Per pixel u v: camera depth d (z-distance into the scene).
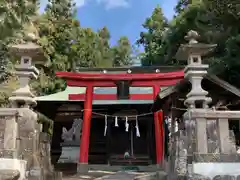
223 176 6.72
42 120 15.74
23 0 14.84
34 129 8.00
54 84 23.30
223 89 10.30
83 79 15.62
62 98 17.36
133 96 17.86
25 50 8.54
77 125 20.45
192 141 7.38
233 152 7.19
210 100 7.98
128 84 15.66
